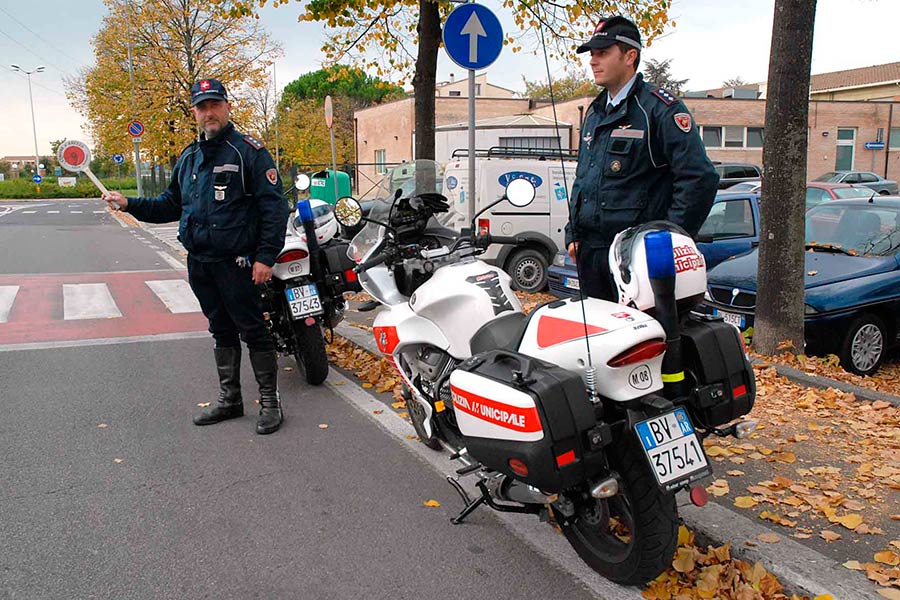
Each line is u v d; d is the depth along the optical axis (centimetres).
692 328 308
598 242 395
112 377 634
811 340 639
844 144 3484
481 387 300
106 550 349
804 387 555
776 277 616
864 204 755
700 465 282
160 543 356
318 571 332
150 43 2727
